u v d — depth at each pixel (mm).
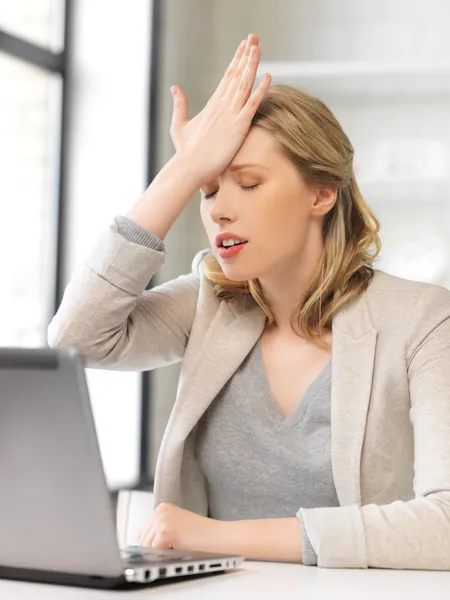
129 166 4867
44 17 4809
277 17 5555
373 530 1477
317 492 1877
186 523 1546
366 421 1805
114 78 4910
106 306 1896
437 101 5191
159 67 4926
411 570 1466
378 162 5023
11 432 1196
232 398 1962
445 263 5066
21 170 4613
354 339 1846
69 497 1188
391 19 5406
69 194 4902
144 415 4930
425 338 1804
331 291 1930
